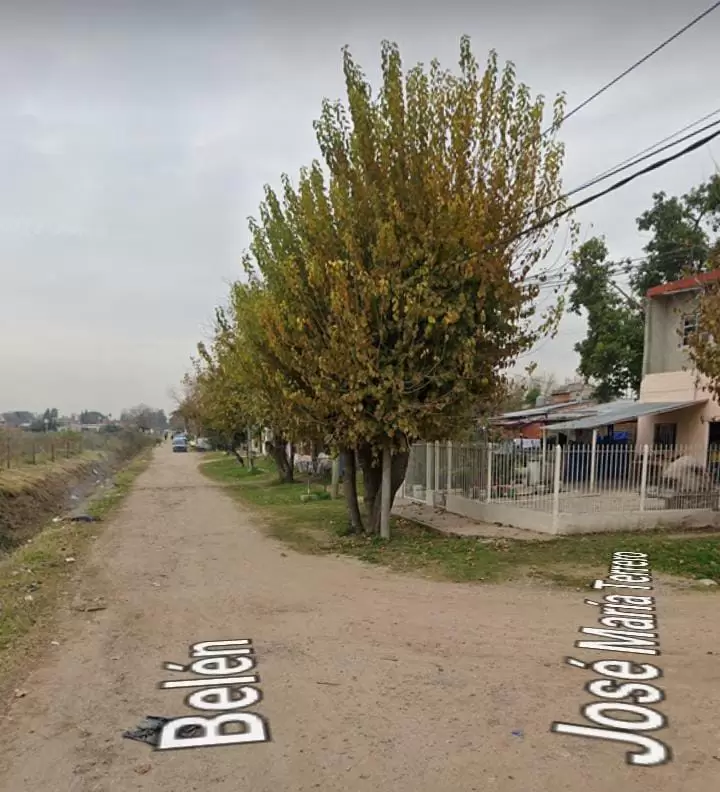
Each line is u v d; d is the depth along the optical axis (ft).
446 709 15.28
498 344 38.01
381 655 19.35
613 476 41.96
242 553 38.52
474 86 35.91
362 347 35.04
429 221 35.70
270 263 42.06
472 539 39.96
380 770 12.50
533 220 36.55
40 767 12.90
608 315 84.02
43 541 45.21
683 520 42.47
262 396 43.52
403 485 64.64
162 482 106.93
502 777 12.15
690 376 59.16
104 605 26.40
